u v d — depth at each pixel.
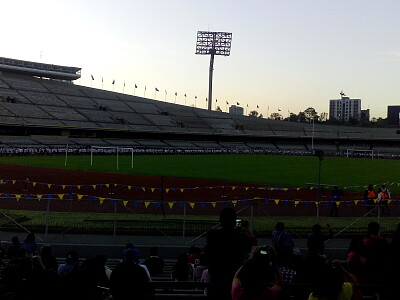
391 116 177.62
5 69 139.75
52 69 153.25
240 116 151.38
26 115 108.75
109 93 142.00
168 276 14.89
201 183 47.78
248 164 74.81
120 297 7.16
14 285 8.51
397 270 7.67
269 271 6.75
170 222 25.28
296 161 84.19
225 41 152.25
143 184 45.78
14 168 58.34
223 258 7.52
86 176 51.56
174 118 137.25
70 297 6.95
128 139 121.31
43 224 24.47
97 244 20.91
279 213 30.45
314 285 6.73
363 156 114.94
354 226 25.78
